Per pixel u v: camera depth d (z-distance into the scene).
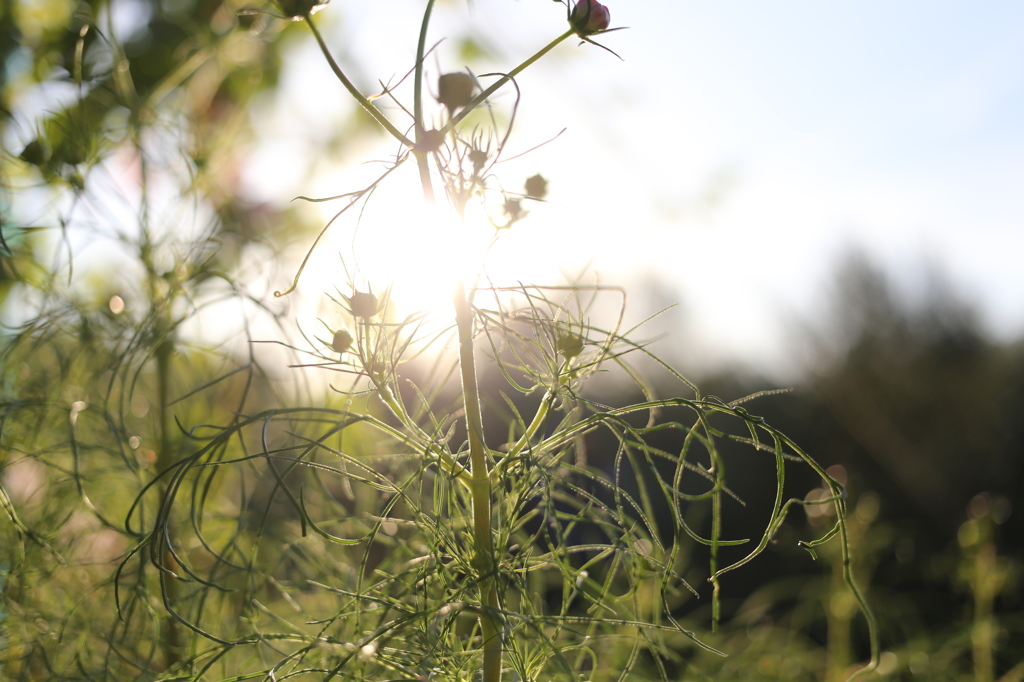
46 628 0.66
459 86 0.51
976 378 2.35
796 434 2.31
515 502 0.56
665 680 0.56
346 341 0.53
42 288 0.72
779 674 0.95
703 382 2.26
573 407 0.60
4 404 0.68
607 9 0.52
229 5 0.81
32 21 0.78
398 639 0.55
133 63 0.81
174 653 0.67
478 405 0.53
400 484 0.60
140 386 0.79
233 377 0.82
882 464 2.21
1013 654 1.03
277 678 0.55
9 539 0.68
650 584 0.75
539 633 0.52
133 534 0.56
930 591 1.38
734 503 2.06
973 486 2.08
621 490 0.55
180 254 0.73
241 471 0.65
